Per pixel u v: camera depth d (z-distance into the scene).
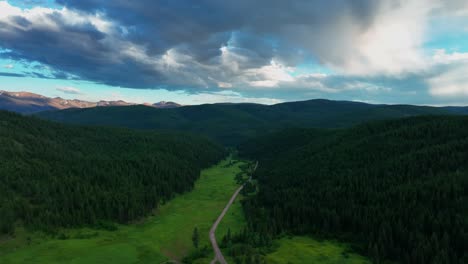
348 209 140.38
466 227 104.81
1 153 167.75
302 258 108.81
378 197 141.50
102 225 141.25
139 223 153.12
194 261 111.19
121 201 158.62
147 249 115.38
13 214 122.12
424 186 136.12
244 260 106.75
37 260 100.06
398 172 160.38
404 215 121.81
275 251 116.31
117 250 111.00
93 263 99.56
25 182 146.62
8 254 104.19
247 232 131.25
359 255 112.44
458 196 122.38
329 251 115.44
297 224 143.75
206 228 149.62
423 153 165.62
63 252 106.75
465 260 93.94
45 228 124.50
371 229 121.88
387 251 108.75
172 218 163.00
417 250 99.88
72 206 141.75
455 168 146.00
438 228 109.00
